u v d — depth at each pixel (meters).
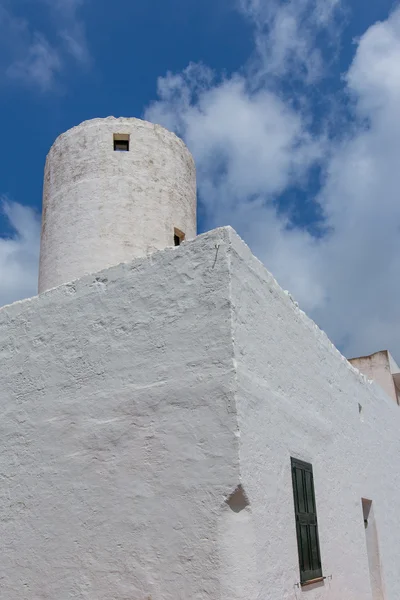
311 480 7.04
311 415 7.53
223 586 5.03
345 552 7.68
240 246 6.39
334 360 9.05
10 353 7.73
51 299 7.57
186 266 6.37
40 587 6.17
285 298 7.46
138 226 9.64
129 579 5.58
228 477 5.33
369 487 9.51
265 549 5.43
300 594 5.98
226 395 5.60
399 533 10.76
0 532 6.75
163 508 5.61
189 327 6.10
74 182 10.00
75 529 6.14
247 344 6.06
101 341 6.79
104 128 10.26
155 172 10.18
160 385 6.08
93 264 9.29
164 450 5.81
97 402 6.52
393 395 14.98
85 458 6.37
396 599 9.79
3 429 7.31
